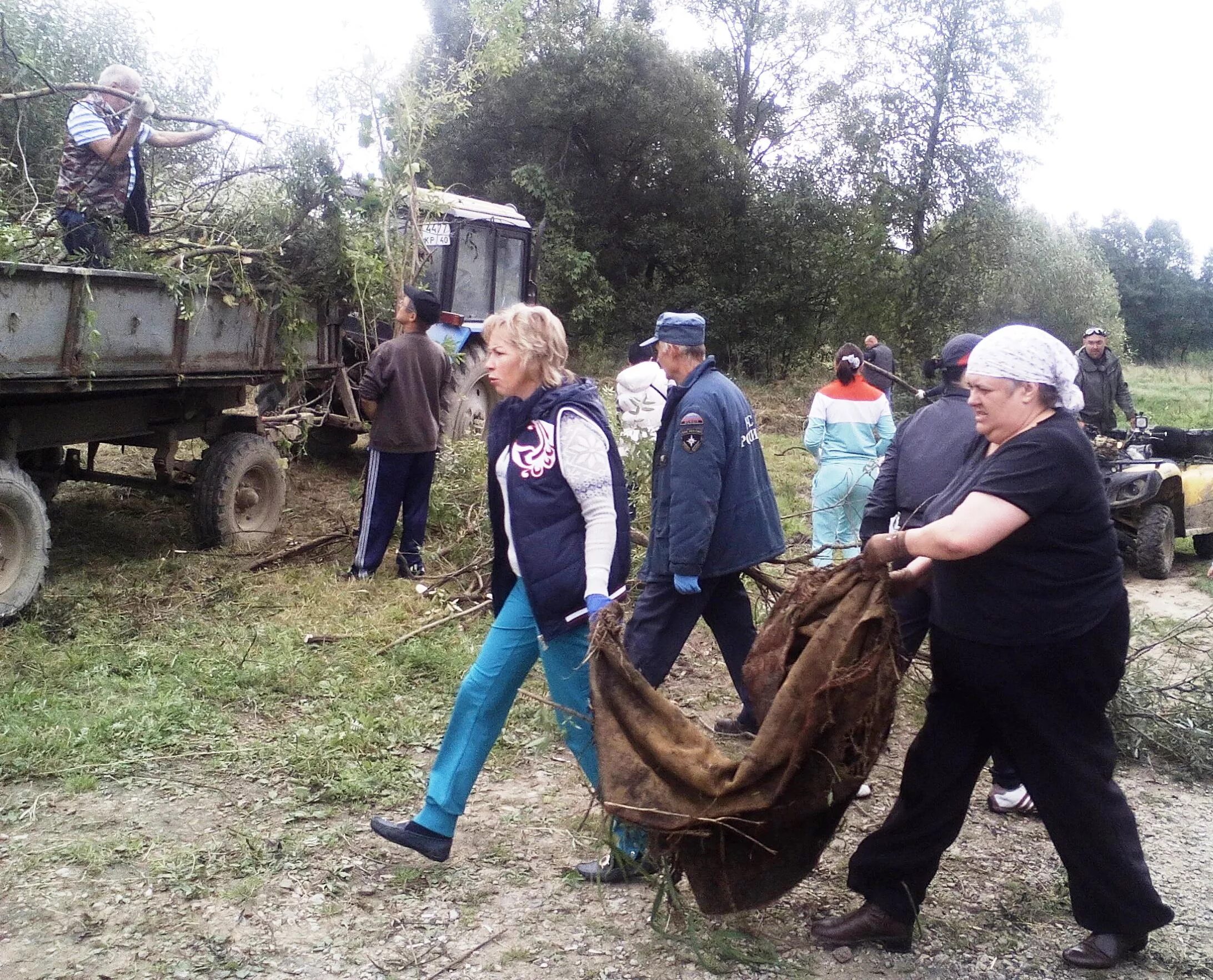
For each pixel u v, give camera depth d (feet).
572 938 10.14
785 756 8.80
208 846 11.43
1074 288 81.56
